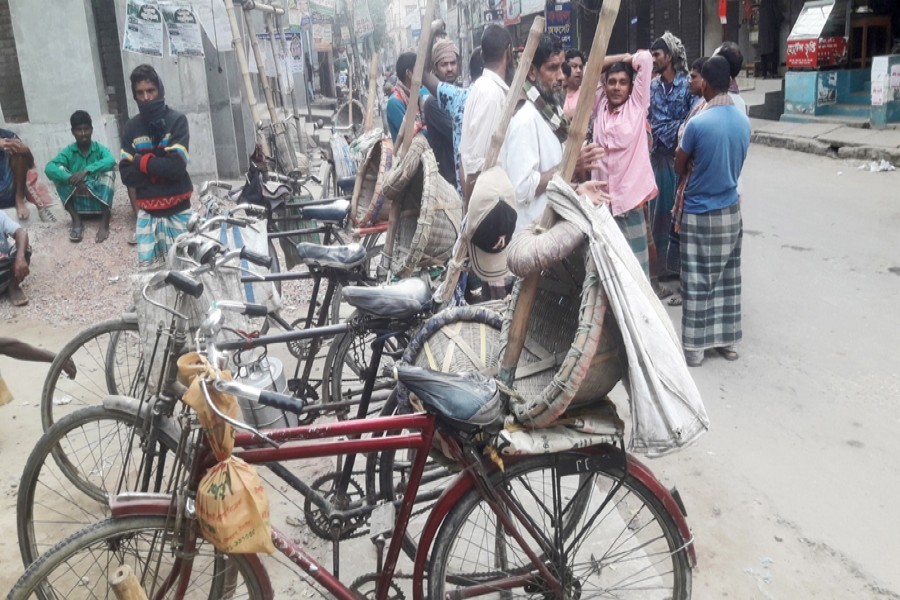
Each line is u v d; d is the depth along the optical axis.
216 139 10.39
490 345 2.58
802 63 12.41
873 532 3.09
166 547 2.62
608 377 2.20
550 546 2.43
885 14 12.58
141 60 8.80
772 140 11.93
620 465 2.29
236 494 2.05
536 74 3.87
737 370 4.54
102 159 6.97
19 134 8.70
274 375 3.29
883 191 8.46
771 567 2.92
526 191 3.66
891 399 4.09
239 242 3.95
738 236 4.50
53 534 3.27
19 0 8.36
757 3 16.20
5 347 3.88
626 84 4.61
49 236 7.02
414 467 2.32
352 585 2.48
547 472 3.18
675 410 2.04
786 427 3.89
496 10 20.66
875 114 10.98
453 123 4.80
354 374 4.36
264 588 2.31
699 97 5.49
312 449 2.23
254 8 7.80
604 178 4.71
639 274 2.18
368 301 2.64
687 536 2.39
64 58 8.52
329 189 7.71
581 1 18.75
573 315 2.44
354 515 2.67
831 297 5.52
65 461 3.37
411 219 3.96
